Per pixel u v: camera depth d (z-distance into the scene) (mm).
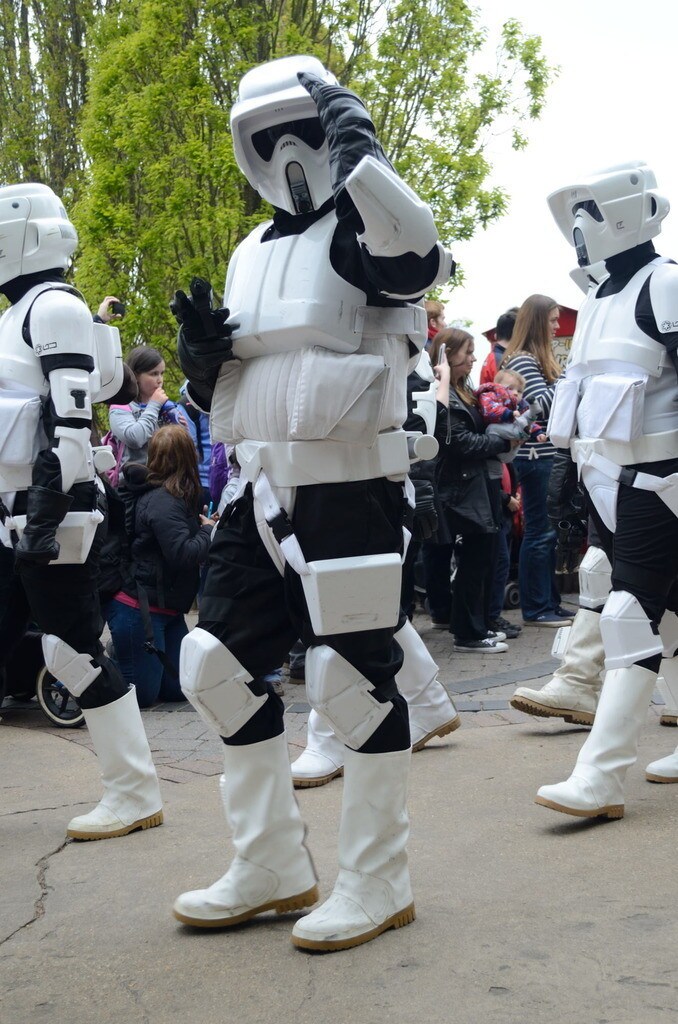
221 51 12422
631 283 4023
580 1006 2562
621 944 2873
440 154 12195
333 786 4590
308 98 2807
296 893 3115
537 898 3213
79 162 20688
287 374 2846
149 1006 2689
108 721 4004
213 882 3475
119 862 3721
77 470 3836
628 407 3883
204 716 2994
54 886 3525
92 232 12594
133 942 3051
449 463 6953
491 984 2684
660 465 3914
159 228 12281
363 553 2885
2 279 3973
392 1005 2607
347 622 2840
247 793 3078
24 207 3965
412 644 4906
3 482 3918
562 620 8047
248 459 2932
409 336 2980
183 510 6055
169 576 6082
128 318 12570
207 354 2900
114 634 6086
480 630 7160
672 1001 2566
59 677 3979
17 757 5203
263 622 2973
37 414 3850
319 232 2852
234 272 3039
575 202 4109
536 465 7797
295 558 2838
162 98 12320
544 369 7812
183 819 4164
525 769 4598
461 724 5457
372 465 2889
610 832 3760
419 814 4074
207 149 12078
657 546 3934
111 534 4379
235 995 2707
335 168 2668
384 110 12617
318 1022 2557
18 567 3920
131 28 13180
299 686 6598
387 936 2973
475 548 7094
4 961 2979
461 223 12406
